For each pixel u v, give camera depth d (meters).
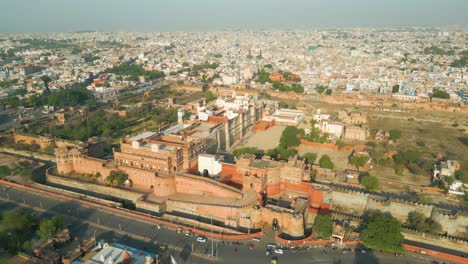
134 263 180.00
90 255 186.88
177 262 189.00
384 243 192.88
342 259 191.25
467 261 189.25
